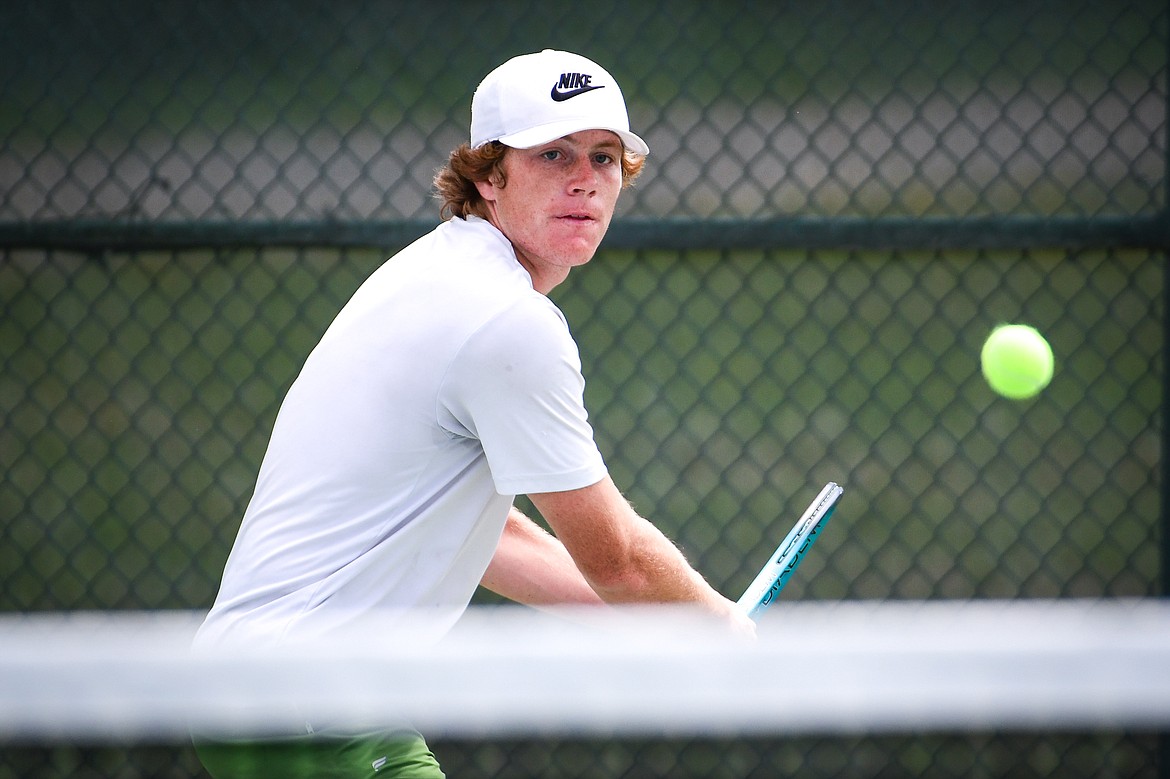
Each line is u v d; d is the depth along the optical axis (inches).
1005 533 735.7
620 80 921.5
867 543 732.0
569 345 269.4
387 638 269.4
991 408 810.8
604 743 585.6
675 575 280.8
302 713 263.9
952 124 701.9
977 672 187.2
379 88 914.1
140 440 788.0
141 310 841.5
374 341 271.7
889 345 847.1
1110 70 868.0
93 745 563.2
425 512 270.7
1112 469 669.3
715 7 918.4
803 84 916.0
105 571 707.4
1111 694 186.1
